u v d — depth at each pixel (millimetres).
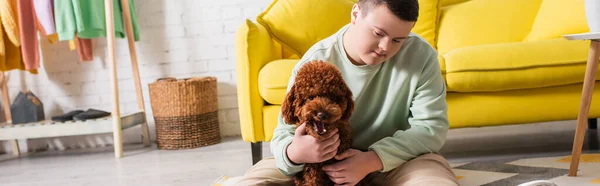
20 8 2787
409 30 995
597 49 1377
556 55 1733
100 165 2480
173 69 3201
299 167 1069
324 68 924
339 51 1188
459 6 2443
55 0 2715
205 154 2553
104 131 2766
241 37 1888
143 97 3201
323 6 2213
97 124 2770
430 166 1121
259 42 1911
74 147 3281
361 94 1198
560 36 2064
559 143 2115
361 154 1067
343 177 1029
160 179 1966
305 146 975
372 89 1218
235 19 3145
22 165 2707
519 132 2572
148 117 3250
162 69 3205
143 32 3197
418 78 1194
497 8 2342
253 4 3127
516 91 1796
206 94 2914
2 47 2799
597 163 1567
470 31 2303
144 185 1873
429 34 2338
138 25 3195
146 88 3223
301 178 1098
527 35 2262
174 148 2857
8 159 3006
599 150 1868
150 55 3203
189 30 3174
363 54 1056
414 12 972
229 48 3164
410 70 1191
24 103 2949
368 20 999
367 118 1245
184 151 2740
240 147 2693
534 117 1796
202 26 3164
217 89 3166
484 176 1539
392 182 1159
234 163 2193
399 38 1002
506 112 1789
